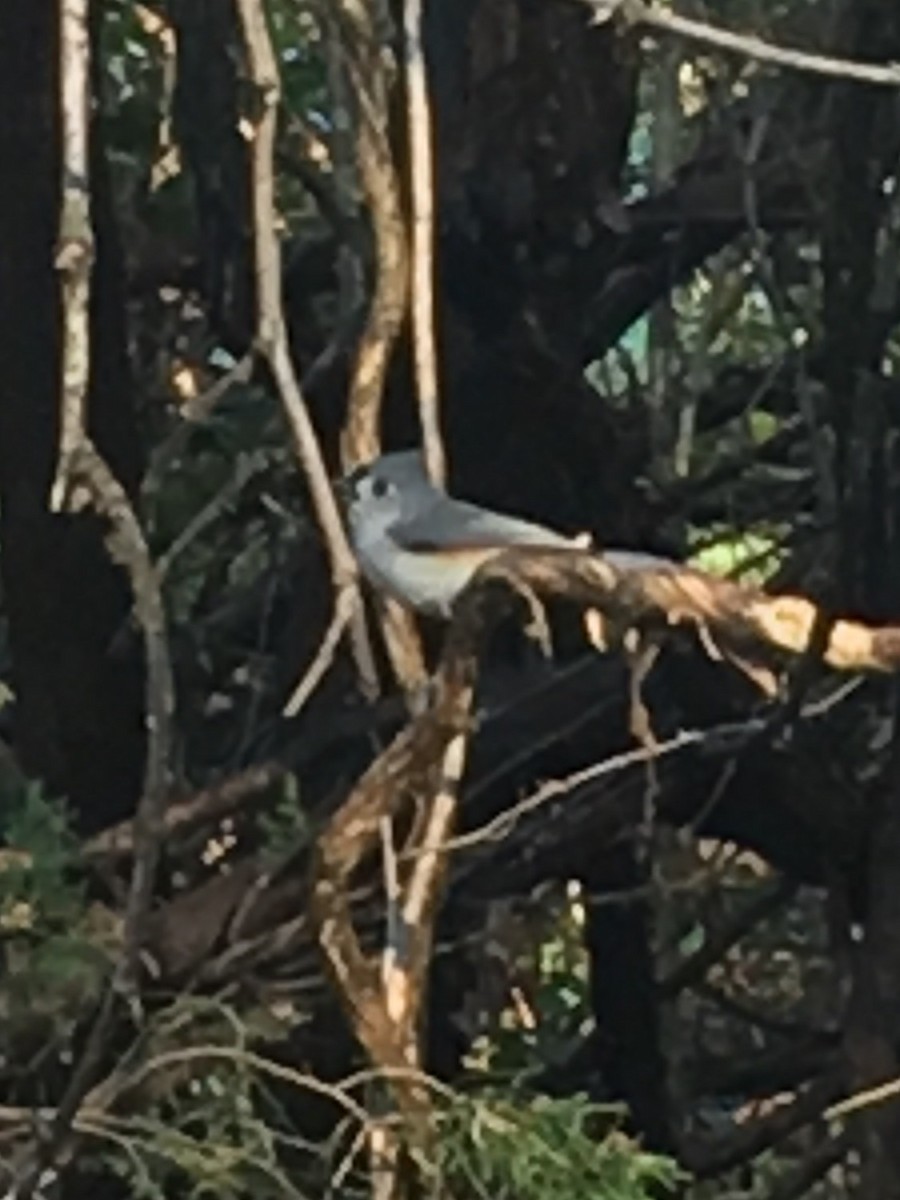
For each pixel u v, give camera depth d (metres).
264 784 4.78
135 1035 4.05
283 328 3.16
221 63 5.77
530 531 3.54
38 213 5.33
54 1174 3.68
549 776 5.24
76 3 2.96
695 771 5.38
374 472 3.54
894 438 6.12
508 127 5.73
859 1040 5.30
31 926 4.30
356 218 5.28
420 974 3.17
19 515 5.49
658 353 7.63
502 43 5.71
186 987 4.25
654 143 7.47
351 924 3.47
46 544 5.49
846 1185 6.54
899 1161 5.20
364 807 3.12
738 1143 6.73
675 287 7.20
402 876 3.47
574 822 5.27
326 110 6.24
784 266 7.30
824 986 8.23
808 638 3.08
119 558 3.41
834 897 5.86
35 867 4.33
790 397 7.46
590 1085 6.74
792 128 6.64
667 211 6.46
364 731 4.74
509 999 7.53
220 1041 4.08
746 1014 7.49
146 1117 3.87
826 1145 6.71
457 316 5.67
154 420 6.64
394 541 3.49
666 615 3.08
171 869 4.98
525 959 7.69
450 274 5.69
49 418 5.43
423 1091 3.26
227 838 5.22
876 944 5.31
